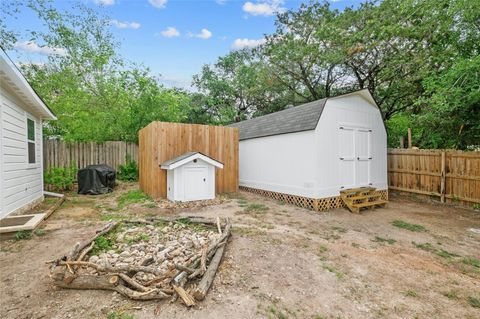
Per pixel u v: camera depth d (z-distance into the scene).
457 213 5.80
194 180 6.44
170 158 6.81
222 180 7.75
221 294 2.28
